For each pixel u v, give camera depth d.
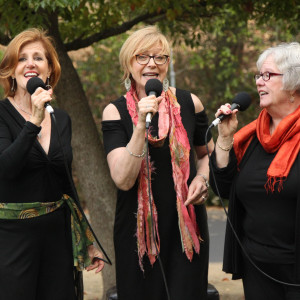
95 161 6.16
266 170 3.28
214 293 4.37
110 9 6.48
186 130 3.80
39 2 4.68
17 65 3.54
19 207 3.44
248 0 6.38
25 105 3.58
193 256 3.76
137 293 3.78
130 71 3.72
